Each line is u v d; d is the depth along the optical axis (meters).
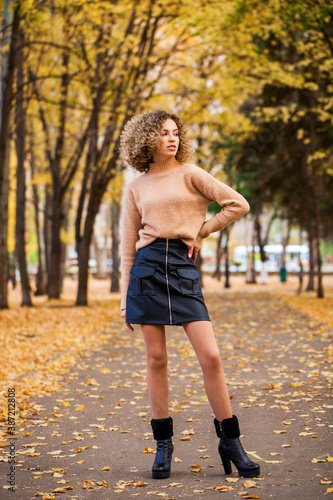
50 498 2.91
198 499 2.86
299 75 14.41
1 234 15.77
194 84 16.09
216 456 3.69
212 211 20.20
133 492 3.02
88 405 5.25
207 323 3.22
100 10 11.91
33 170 23.86
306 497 2.82
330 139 19.73
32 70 16.27
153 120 3.30
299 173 20.78
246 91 19.70
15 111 15.98
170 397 5.50
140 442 4.07
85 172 18.20
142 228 3.45
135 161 3.39
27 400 5.41
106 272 50.41
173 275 3.22
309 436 4.01
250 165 21.44
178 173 3.32
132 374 6.82
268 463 3.45
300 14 10.22
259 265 57.16
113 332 11.45
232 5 10.86
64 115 18.39
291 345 8.75
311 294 22.58
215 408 3.23
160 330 3.30
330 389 5.52
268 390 5.66
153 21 14.55
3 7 12.33
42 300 22.72
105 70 15.24
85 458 3.70
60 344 9.38
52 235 21.27
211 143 20.75
